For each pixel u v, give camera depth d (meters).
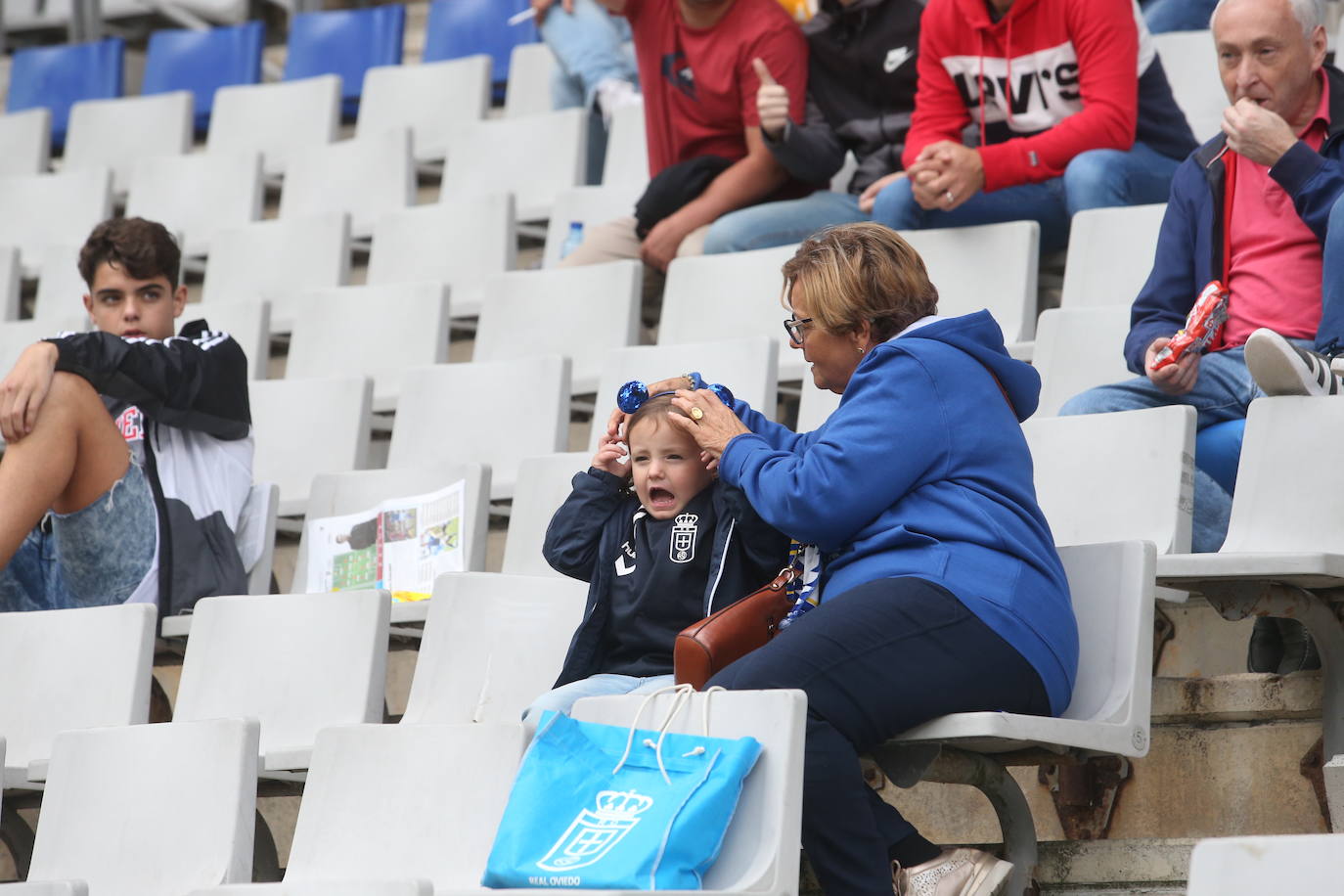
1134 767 10.02
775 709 7.54
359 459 15.50
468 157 22.91
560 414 14.89
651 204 17.34
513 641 11.12
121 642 11.51
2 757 10.46
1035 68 15.41
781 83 17.19
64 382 12.53
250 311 18.22
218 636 11.86
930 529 8.49
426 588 13.04
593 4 22.89
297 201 23.33
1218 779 9.78
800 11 18.14
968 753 8.75
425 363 17.58
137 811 9.30
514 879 7.42
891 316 9.23
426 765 8.53
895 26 16.86
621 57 22.70
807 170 16.75
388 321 17.89
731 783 7.37
